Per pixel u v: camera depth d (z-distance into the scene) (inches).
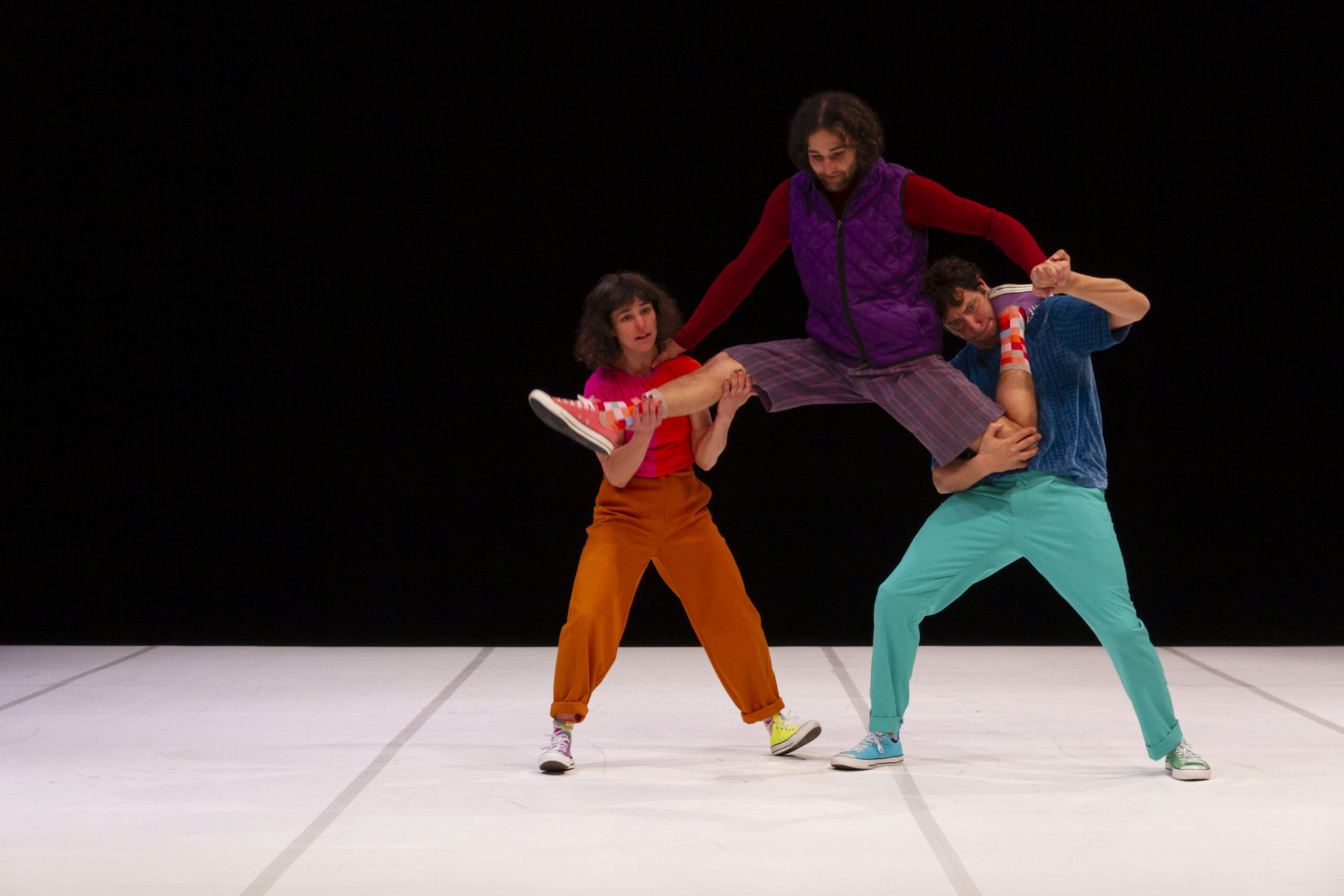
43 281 215.0
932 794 116.1
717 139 207.2
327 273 212.8
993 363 129.6
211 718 153.5
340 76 210.2
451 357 213.5
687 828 105.1
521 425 214.2
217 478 217.5
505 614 216.2
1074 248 206.1
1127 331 119.4
